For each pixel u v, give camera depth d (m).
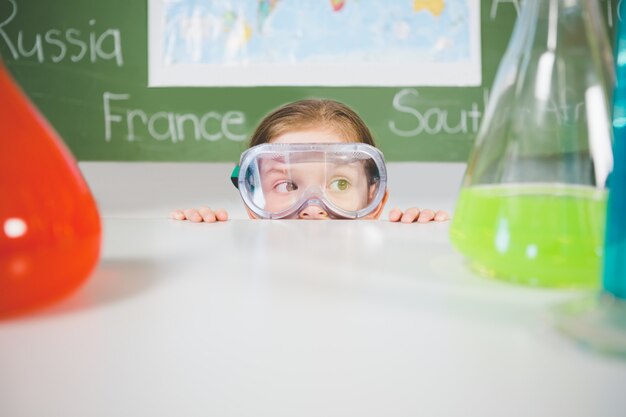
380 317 0.12
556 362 0.09
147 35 1.23
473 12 1.21
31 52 1.24
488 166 0.17
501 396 0.08
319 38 1.22
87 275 0.15
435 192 1.18
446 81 1.21
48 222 0.13
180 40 1.23
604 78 0.15
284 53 1.22
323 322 0.12
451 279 0.16
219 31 1.22
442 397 0.08
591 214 0.15
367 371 0.09
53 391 0.09
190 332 0.11
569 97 0.15
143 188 1.21
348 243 0.23
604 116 0.15
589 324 0.11
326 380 0.09
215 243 0.23
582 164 0.15
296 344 0.11
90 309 0.13
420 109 1.22
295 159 0.63
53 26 1.24
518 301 0.14
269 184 0.63
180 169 1.24
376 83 1.22
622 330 0.11
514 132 0.16
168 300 0.14
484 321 0.12
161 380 0.09
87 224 0.14
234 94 1.23
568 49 0.15
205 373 0.09
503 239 0.15
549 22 0.16
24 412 0.08
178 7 1.23
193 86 1.23
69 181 0.14
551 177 0.15
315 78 1.22
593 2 0.15
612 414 0.08
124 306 0.13
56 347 0.10
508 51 0.17
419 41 1.21
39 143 0.13
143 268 0.18
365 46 1.21
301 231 0.27
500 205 0.16
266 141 0.88
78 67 1.24
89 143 1.25
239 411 0.08
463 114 1.21
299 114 0.90
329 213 0.63
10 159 0.12
